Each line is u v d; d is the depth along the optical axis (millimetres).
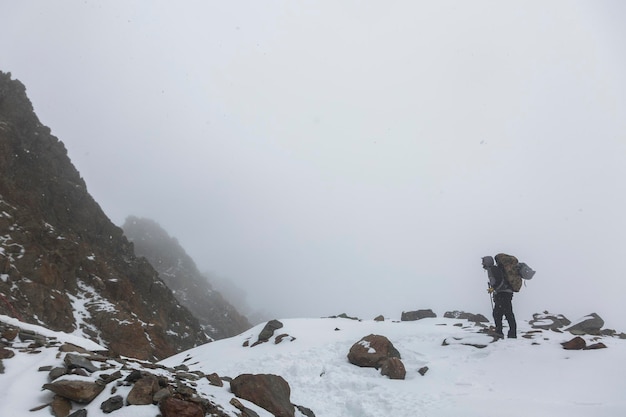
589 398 8070
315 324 16625
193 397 5828
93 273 37219
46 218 39125
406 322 17188
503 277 12656
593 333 14641
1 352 6340
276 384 7637
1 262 27875
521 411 7656
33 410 5129
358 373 11359
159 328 35062
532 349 11234
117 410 5293
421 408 8609
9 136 41250
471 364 10992
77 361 6297
